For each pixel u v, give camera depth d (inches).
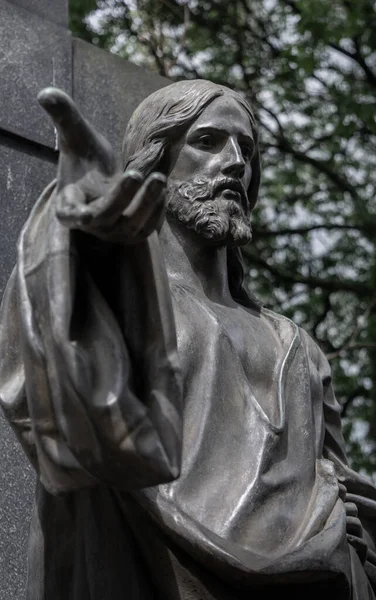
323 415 237.3
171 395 196.1
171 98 238.8
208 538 207.9
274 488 218.5
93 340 194.7
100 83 281.1
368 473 493.4
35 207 205.9
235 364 227.0
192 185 235.3
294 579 208.8
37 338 195.8
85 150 194.7
